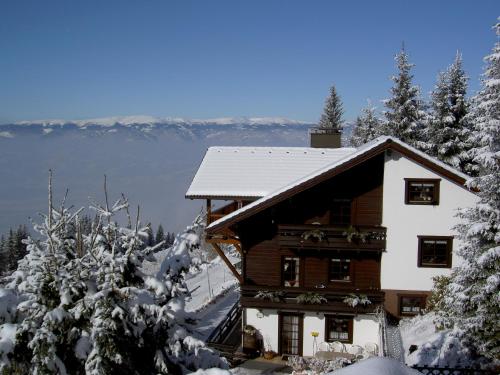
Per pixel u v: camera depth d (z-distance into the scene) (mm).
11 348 9289
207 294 36375
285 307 21344
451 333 15914
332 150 26328
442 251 21312
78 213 10391
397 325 21328
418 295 21469
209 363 11820
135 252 10570
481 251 15398
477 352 15680
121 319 9828
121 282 10148
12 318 10000
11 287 10523
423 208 21172
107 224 10844
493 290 14742
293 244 21188
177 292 11008
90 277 10469
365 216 21562
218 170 24266
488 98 16875
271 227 22047
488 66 17031
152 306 10297
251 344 21484
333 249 21156
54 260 9867
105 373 9656
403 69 37562
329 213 21719
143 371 10797
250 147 26672
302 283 22156
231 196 22422
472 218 16047
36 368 9320
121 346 10062
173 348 10586
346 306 21016
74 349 9836
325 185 21656
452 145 34656
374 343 20891
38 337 9164
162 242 11172
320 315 21672
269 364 20719
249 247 22219
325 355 19906
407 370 6941
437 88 35406
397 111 37375
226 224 21078
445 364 16938
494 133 15742
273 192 20922
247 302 21594
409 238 21344
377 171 21422
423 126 38000
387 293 21656
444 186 20938
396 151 21031
